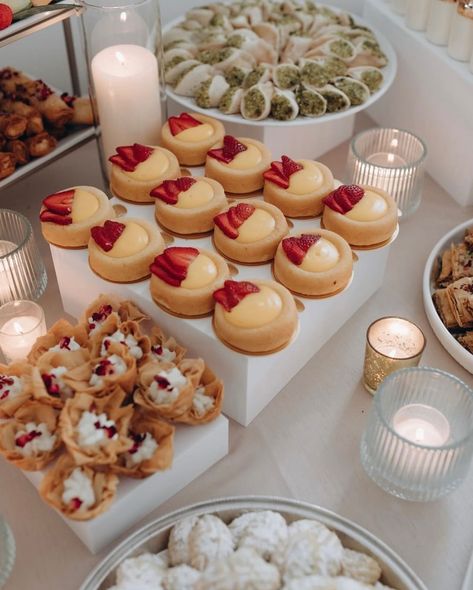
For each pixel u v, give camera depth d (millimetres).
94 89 1027
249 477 851
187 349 887
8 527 781
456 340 938
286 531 769
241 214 911
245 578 709
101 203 935
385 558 759
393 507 832
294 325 842
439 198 1140
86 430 775
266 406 906
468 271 979
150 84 1019
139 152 973
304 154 1160
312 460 864
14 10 964
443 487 810
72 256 922
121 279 890
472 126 1069
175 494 836
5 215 994
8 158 1013
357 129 1271
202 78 1102
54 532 814
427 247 1066
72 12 992
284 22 1188
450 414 850
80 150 1205
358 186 946
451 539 812
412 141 1071
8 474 854
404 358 864
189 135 1007
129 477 793
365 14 1264
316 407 905
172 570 739
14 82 1099
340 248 895
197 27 1203
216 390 833
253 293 843
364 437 836
